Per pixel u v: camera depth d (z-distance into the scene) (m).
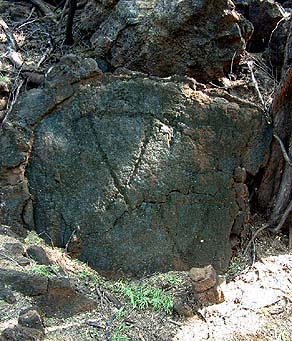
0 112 3.69
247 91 4.14
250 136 3.49
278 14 4.82
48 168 3.31
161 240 3.24
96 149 3.35
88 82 3.45
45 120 3.39
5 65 4.20
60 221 3.25
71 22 4.37
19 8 5.20
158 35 3.95
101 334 2.71
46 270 2.96
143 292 3.01
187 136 3.42
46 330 2.69
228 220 3.38
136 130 3.39
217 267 3.27
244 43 4.20
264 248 3.49
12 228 3.23
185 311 2.90
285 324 2.90
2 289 2.79
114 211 3.25
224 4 3.94
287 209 3.50
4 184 3.27
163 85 3.47
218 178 3.40
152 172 3.33
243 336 2.80
